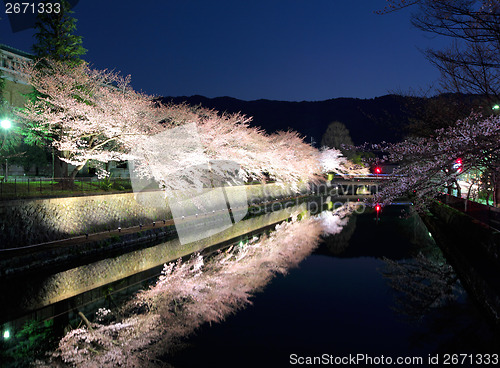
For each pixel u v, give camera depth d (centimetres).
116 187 2189
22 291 1027
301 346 723
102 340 757
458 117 1330
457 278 1161
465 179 1828
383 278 1189
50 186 1828
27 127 1898
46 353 698
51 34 2080
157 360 667
